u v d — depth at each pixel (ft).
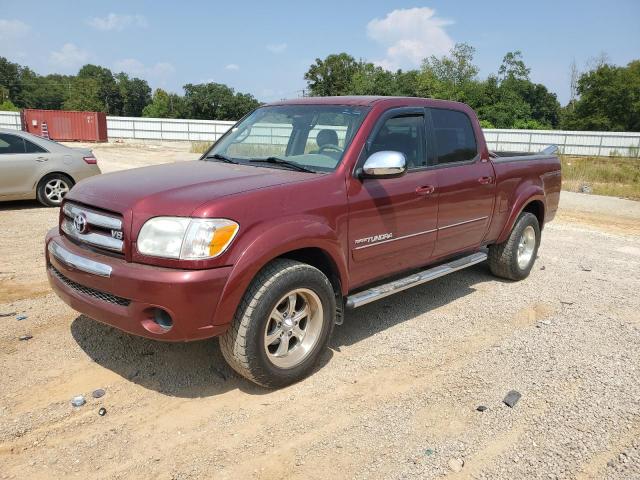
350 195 12.85
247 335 10.96
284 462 9.64
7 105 277.03
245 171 13.10
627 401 11.87
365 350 14.20
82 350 13.48
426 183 15.05
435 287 19.70
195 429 10.53
